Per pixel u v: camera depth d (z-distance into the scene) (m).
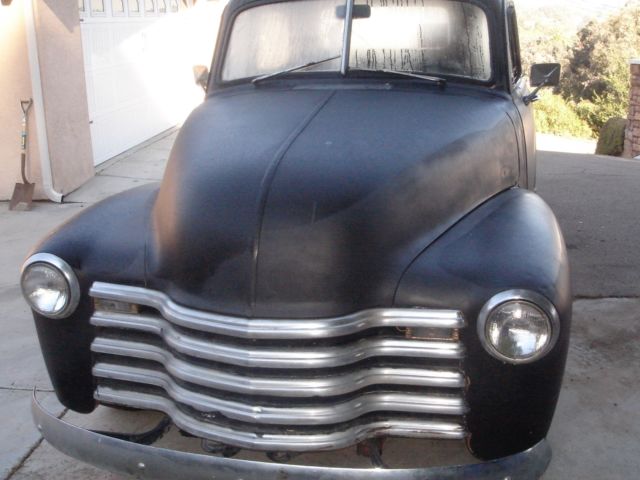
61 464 3.46
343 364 2.54
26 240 6.47
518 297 2.50
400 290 2.62
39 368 4.29
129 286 2.82
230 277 2.60
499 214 2.99
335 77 3.68
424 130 3.13
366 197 2.71
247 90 3.79
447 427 2.70
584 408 3.82
